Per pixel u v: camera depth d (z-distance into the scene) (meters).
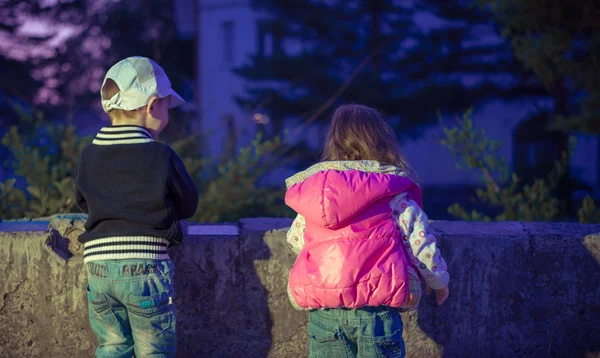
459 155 4.96
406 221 2.14
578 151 20.53
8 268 2.74
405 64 17.72
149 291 2.24
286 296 2.85
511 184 4.83
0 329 2.78
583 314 2.89
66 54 21.17
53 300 2.77
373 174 2.14
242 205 5.70
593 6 8.19
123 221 2.24
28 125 5.45
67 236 2.77
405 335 2.89
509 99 18.33
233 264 2.82
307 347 2.89
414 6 18.62
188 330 2.84
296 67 16.92
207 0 24.27
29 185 4.72
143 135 2.31
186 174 2.32
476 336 2.90
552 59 8.62
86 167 2.30
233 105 22.94
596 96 8.76
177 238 2.30
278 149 6.74
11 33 20.56
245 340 2.87
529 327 2.90
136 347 2.31
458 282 2.87
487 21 17.83
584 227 2.97
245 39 23.67
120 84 2.31
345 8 17.59
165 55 23.84
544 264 2.87
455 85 17.02
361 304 2.06
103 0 22.61
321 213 2.05
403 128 17.72
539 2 8.34
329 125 2.41
